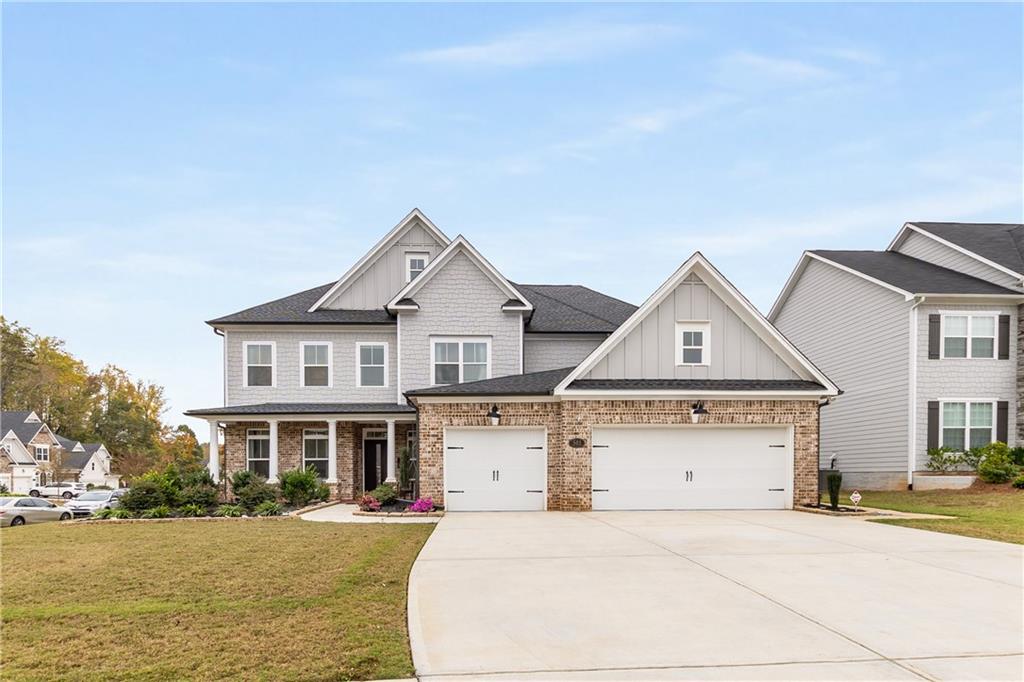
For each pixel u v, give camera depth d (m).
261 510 17.59
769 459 18.28
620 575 9.45
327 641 6.64
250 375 23.81
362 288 24.73
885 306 24.73
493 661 6.05
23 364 72.31
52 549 12.04
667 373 18.61
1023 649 6.36
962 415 23.33
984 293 22.91
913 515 16.25
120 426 81.00
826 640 6.60
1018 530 13.59
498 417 18.11
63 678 5.79
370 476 24.73
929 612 7.55
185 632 7.01
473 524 14.96
